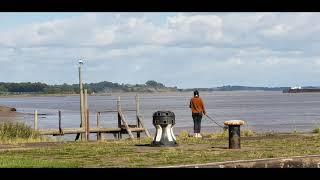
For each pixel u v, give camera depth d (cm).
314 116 11900
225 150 2600
